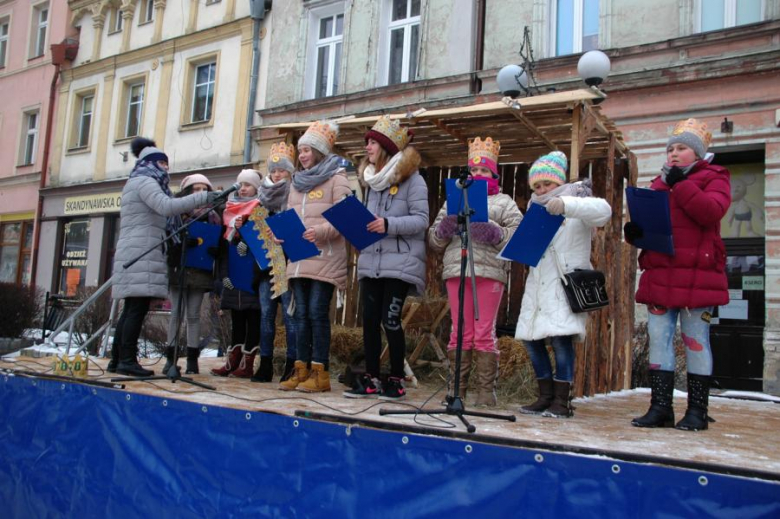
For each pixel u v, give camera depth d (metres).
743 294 8.91
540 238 3.20
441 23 11.34
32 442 3.77
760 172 8.80
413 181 3.85
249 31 13.88
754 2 8.68
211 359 6.61
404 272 3.69
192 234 4.58
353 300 5.96
